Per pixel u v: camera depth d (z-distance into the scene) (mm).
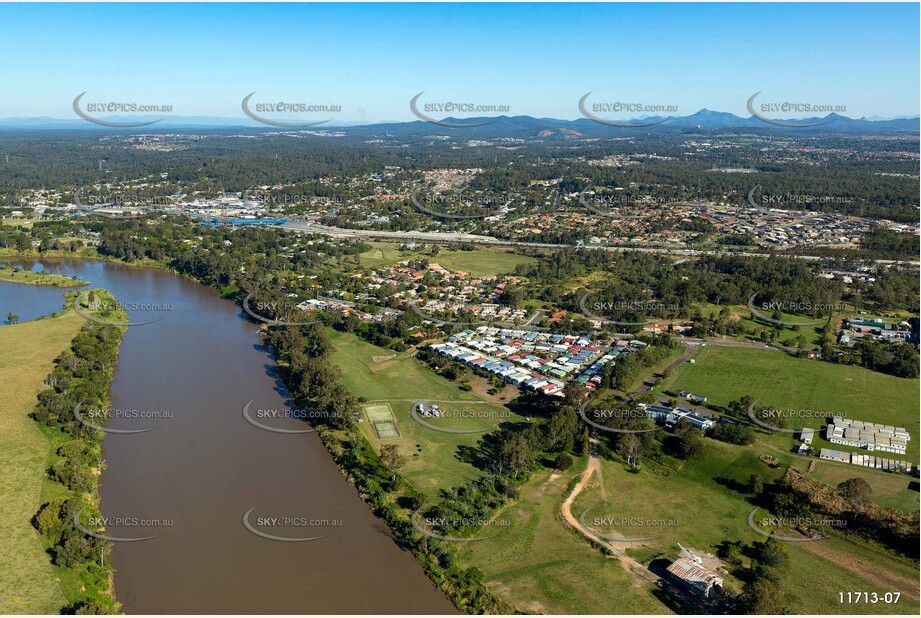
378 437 137375
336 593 94062
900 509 110625
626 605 89875
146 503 115500
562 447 129625
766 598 85625
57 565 95250
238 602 92000
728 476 122625
